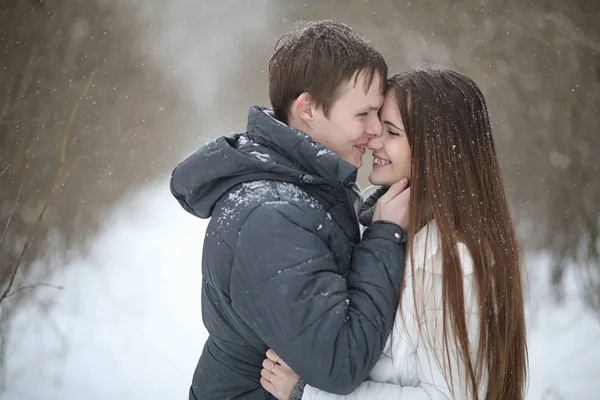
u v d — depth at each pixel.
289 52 2.18
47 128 8.22
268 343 1.92
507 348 2.16
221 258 1.97
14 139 7.05
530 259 7.80
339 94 2.12
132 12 13.10
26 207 7.25
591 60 8.43
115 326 6.88
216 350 2.20
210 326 2.18
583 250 7.58
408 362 2.07
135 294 7.78
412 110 2.20
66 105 8.80
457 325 2.03
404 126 2.22
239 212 1.96
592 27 8.42
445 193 2.14
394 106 2.25
